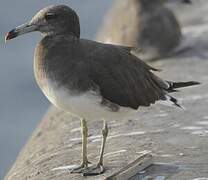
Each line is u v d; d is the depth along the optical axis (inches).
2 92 1375.5
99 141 597.0
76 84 513.3
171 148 567.2
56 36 535.2
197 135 594.2
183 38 891.4
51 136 637.9
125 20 884.0
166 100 557.9
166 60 845.2
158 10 866.8
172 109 653.9
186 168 530.3
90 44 532.4
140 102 537.3
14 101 1343.5
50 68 519.8
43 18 541.0
